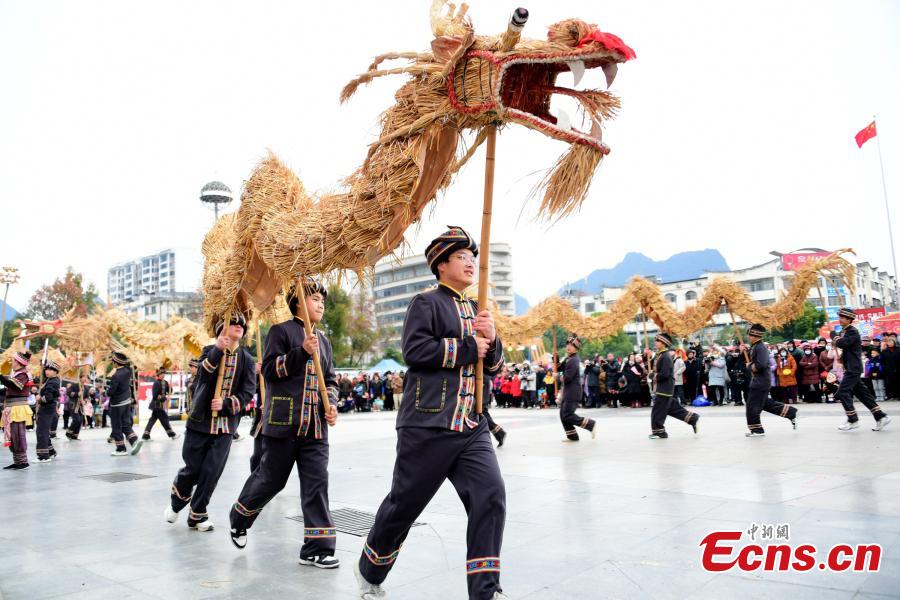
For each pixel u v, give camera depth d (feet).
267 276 15.08
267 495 14.03
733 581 11.22
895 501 16.39
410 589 11.53
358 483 23.02
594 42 8.54
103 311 50.19
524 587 11.25
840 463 22.56
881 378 51.83
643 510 16.75
